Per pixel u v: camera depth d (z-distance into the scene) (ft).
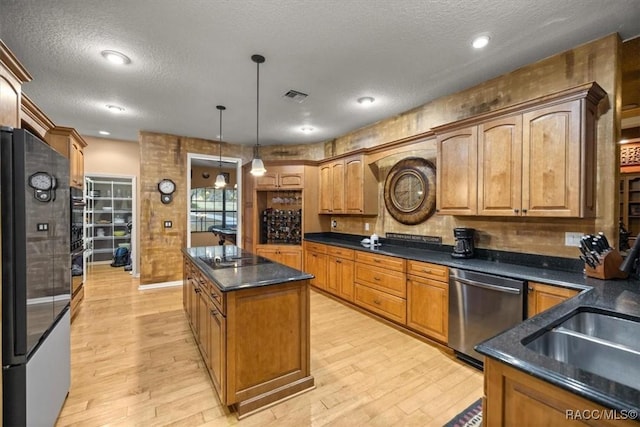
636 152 12.79
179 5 6.14
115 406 6.53
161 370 7.98
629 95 9.37
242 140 17.99
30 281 4.84
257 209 17.69
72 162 11.78
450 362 8.50
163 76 9.33
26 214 4.73
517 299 7.30
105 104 11.78
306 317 7.25
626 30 6.96
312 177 17.15
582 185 6.88
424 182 11.98
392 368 8.16
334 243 14.44
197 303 9.02
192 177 26.55
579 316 4.90
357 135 15.48
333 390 7.16
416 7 6.21
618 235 7.27
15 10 6.23
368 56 8.15
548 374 2.83
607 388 2.58
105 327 10.87
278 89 10.36
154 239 16.15
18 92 6.13
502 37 7.27
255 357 6.53
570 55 7.75
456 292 8.71
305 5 6.16
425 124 11.71
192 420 6.12
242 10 6.31
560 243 8.02
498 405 3.26
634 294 5.65
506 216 8.97
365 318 11.93
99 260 22.81
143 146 15.80
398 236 13.25
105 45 7.61
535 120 7.65
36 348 5.13
